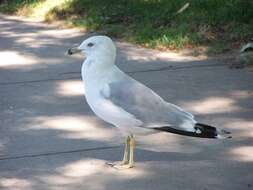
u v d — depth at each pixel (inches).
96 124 306.2
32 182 250.5
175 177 252.8
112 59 255.1
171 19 470.3
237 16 458.6
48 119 313.0
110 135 293.9
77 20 501.4
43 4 554.6
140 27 463.8
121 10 504.7
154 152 276.2
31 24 510.6
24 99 340.2
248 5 473.4
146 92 252.5
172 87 352.8
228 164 263.1
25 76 378.3
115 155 273.6
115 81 251.9
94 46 253.0
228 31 438.6
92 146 282.4
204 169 259.1
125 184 248.2
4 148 280.5
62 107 328.2
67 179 252.8
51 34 473.7
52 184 249.0
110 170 259.9
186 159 268.8
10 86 361.1
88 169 261.0
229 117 310.8
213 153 274.1
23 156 272.7
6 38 465.7
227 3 484.7
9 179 253.0
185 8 479.5
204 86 353.4
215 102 330.3
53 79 372.2
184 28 446.3
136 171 259.0
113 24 483.5
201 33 434.6
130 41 443.2
